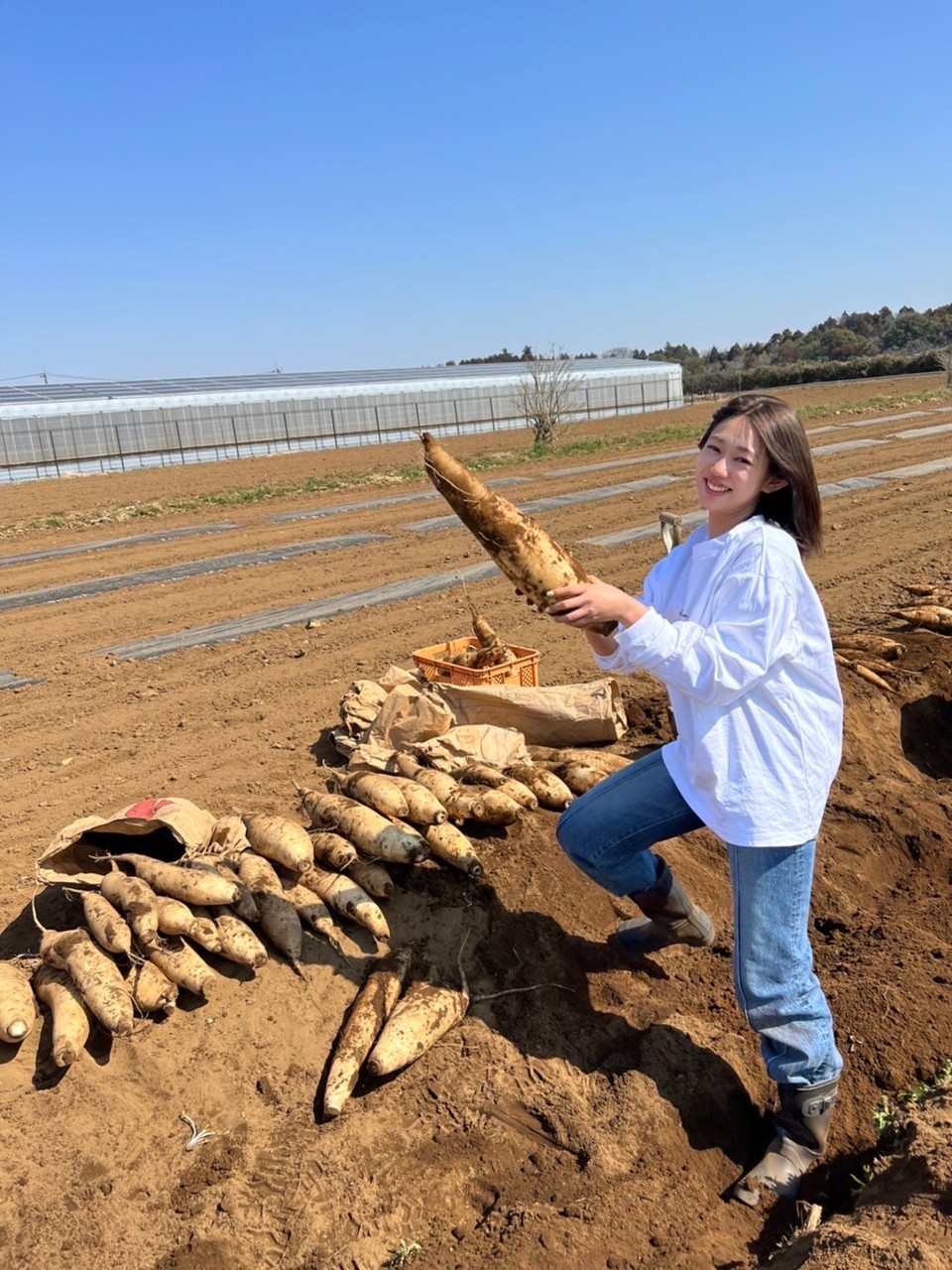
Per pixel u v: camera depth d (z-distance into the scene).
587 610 2.62
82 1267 2.65
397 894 3.99
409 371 55.66
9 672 8.53
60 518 18.70
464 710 5.78
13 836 5.11
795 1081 2.98
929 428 27.11
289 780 5.70
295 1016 3.44
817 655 2.74
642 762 3.26
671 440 30.61
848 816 5.16
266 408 40.00
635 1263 2.71
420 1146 3.07
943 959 3.99
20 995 3.20
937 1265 2.24
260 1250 2.75
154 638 9.43
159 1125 3.05
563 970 3.83
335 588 11.27
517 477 21.88
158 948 3.40
